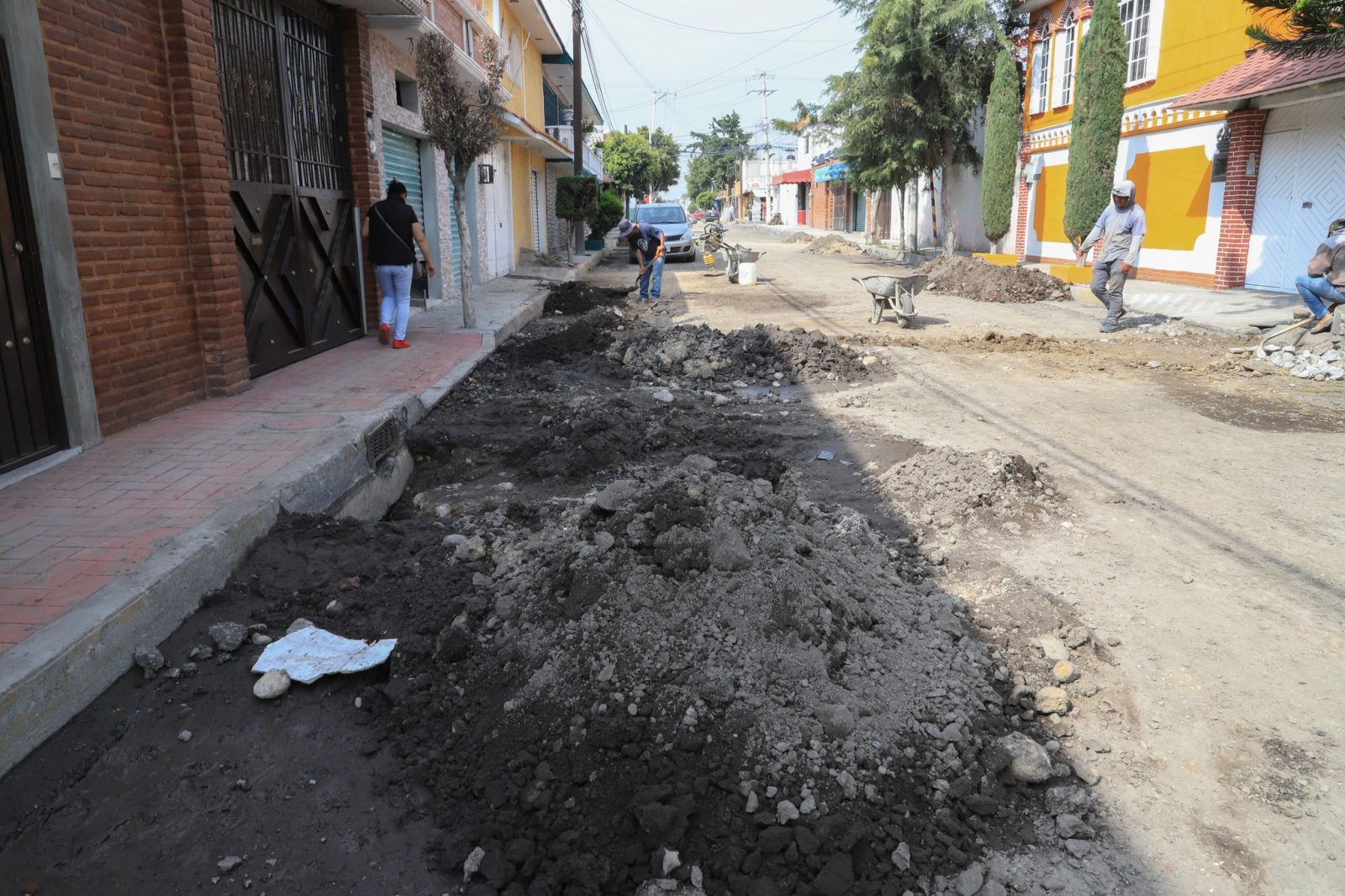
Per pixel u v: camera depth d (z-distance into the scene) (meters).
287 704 3.50
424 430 7.14
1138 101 19.53
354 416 6.62
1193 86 17.56
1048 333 12.92
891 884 2.73
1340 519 5.46
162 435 6.11
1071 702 3.66
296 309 9.34
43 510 4.64
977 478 5.88
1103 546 5.14
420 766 3.20
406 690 3.53
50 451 5.57
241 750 3.29
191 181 6.94
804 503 5.37
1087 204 18.86
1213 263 17.16
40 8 5.37
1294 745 3.37
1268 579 4.68
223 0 7.78
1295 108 15.09
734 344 10.85
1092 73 18.31
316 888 2.73
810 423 7.94
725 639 3.56
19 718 3.10
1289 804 3.07
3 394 5.20
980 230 29.02
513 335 12.83
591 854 2.80
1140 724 3.53
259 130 8.46
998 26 23.23
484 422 7.60
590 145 51.31
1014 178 24.45
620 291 18.91
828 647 3.61
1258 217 16.17
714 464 5.37
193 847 2.87
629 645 3.54
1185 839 2.94
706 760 3.11
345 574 4.44
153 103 6.57
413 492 6.77
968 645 3.95
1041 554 5.06
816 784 3.03
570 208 29.61
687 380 9.89
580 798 3.02
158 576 3.85
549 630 3.74
